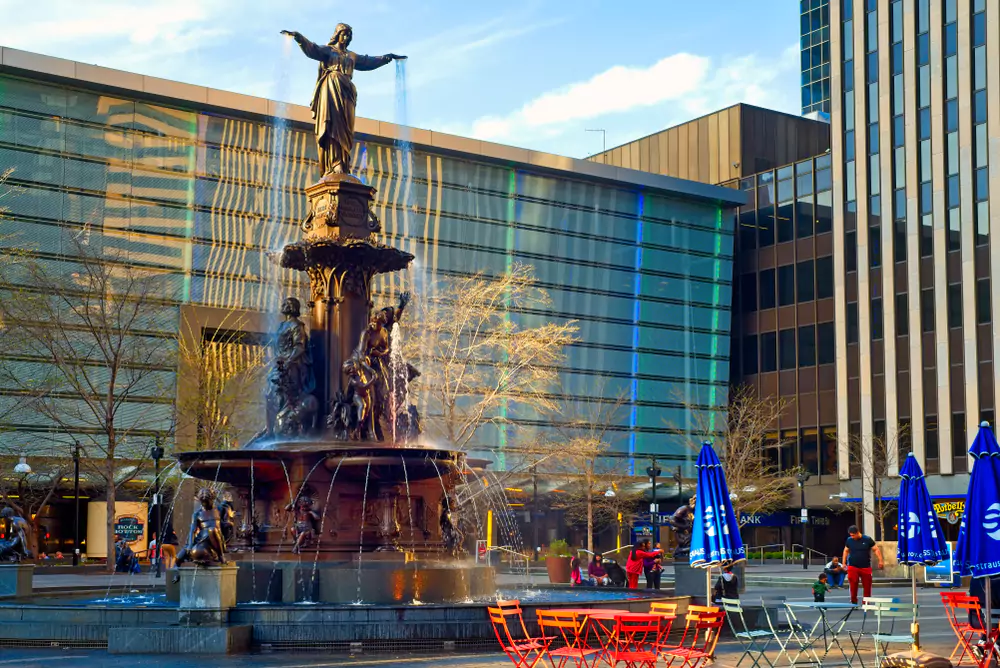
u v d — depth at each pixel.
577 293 75.75
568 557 38.69
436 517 21.92
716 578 33.56
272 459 20.73
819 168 78.88
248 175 64.56
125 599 22.50
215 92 63.44
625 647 14.94
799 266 79.88
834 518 80.50
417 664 15.13
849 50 75.62
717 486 15.34
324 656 16.05
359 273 22.39
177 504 53.53
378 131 68.69
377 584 19.61
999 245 66.38
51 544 59.78
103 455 56.59
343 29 23.56
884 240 72.69
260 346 59.84
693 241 81.31
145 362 52.16
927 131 70.62
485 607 17.22
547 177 75.44
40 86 59.47
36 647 17.31
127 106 61.72
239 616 16.98
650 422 77.25
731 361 84.06
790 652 17.20
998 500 13.30
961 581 36.16
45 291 49.81
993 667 14.93
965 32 68.50
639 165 92.31
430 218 70.50
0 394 52.41
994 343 66.44
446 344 54.38
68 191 59.59
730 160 85.56
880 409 72.38
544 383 66.12
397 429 22.47
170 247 61.91
